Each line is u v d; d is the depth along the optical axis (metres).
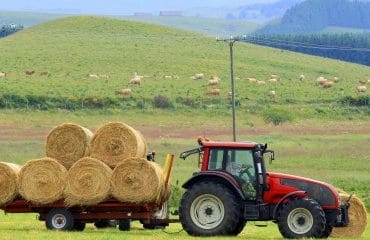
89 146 49.28
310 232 46.59
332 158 124.62
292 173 107.25
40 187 48.88
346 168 114.31
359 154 130.12
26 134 149.25
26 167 49.03
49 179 48.78
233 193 47.81
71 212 49.53
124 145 48.94
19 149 128.25
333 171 110.81
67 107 185.38
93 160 48.56
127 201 48.53
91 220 49.53
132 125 170.38
